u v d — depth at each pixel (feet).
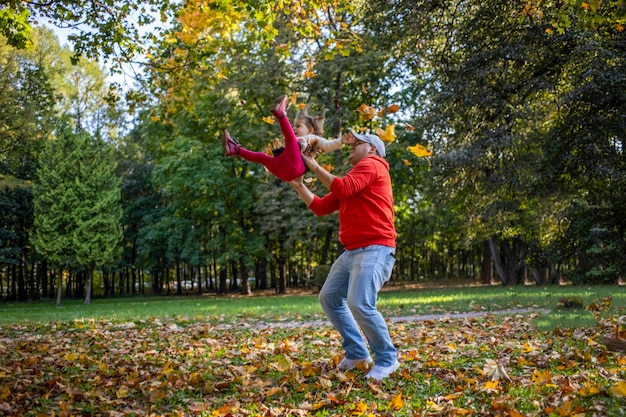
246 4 23.94
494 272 140.26
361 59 70.49
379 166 14.66
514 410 10.53
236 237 94.22
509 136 56.13
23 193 108.68
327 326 28.45
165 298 106.73
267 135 74.28
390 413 11.48
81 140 92.99
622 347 16.43
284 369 15.87
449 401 12.02
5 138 79.05
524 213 69.82
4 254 106.73
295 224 78.64
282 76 74.49
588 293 43.42
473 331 24.16
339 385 13.92
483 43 56.49
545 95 58.13
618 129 52.47
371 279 14.30
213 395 13.92
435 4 57.72
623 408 10.76
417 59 65.62
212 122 87.35
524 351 17.65
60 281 94.43
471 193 67.10
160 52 29.07
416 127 63.41
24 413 12.36
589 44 49.37
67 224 91.86
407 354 17.31
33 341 25.44
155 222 120.16
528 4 37.86
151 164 127.13
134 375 16.02
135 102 29.55
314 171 14.07
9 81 75.97
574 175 57.06
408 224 115.34
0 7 24.80
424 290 83.82
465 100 56.39
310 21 26.73
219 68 30.60
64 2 26.20
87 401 13.69
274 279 126.52
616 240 67.82
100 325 32.71
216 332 27.45
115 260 113.09
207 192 91.45
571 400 11.38
